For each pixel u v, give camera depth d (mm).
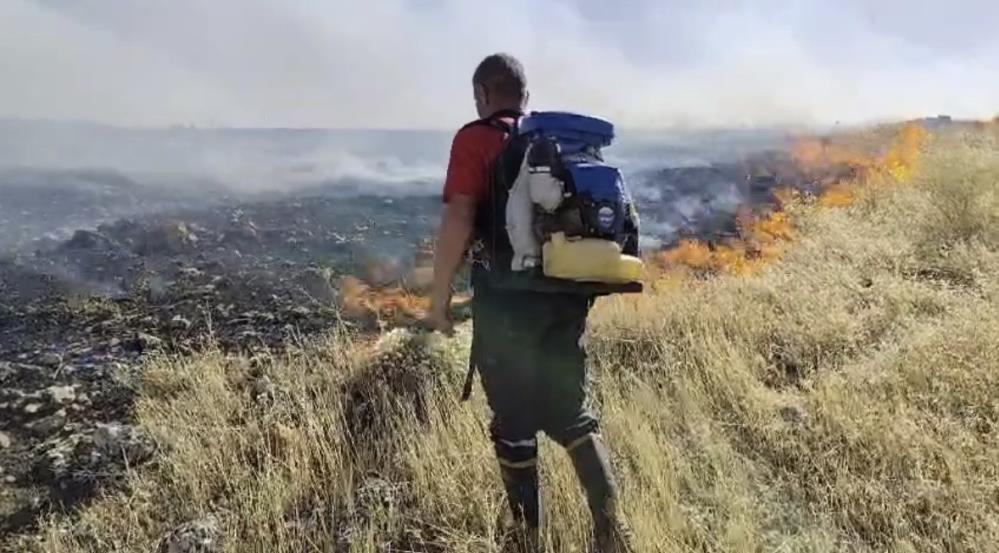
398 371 4219
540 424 2965
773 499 3355
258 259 7246
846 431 3662
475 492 3332
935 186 7188
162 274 6793
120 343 5184
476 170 2797
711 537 3035
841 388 4008
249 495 3354
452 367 4230
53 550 3148
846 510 3230
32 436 4012
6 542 3275
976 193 6723
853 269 5875
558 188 2646
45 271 6875
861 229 6844
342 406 4047
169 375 4426
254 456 3727
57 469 3652
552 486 3309
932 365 4074
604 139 2828
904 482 3289
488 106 2977
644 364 4500
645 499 3186
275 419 3934
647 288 5965
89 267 7016
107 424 4027
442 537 3172
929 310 5008
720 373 4215
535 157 2684
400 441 3721
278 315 5621
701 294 5484
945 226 6512
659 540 2963
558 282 2713
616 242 2699
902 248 6195
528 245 2697
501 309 2846
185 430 3826
